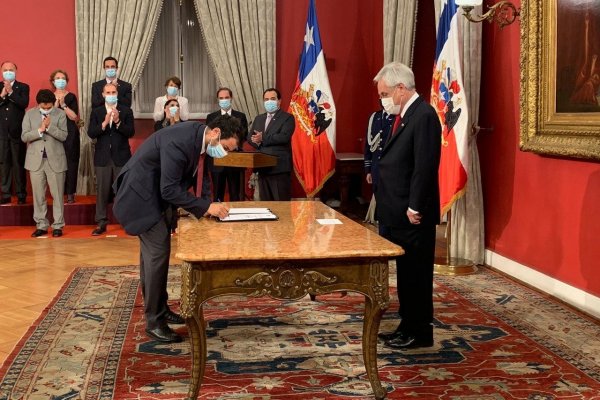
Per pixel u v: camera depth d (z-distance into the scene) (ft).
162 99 27.27
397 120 13.41
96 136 25.54
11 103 27.17
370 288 10.52
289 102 31.71
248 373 12.08
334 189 31.12
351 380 11.76
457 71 19.76
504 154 20.06
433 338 14.01
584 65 15.69
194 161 12.62
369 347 10.85
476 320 15.28
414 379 11.80
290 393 11.19
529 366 12.43
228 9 30.45
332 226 12.35
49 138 25.04
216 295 10.18
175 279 18.98
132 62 29.99
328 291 10.38
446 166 20.11
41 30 29.78
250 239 11.06
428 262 13.12
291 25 31.48
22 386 11.39
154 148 12.87
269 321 15.17
